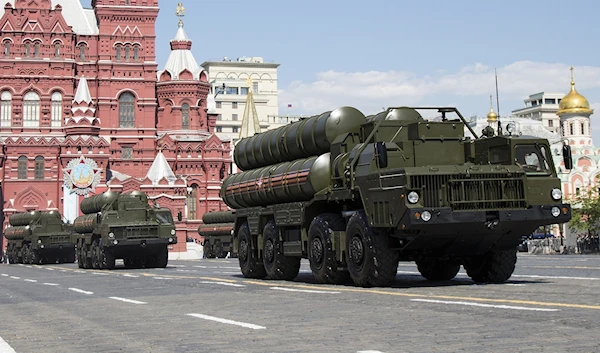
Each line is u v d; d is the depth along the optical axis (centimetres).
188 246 8975
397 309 1312
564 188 9875
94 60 9894
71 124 9306
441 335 990
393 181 1705
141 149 9862
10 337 1189
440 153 1852
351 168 1878
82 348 1038
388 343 948
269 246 2364
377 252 1777
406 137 1897
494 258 1867
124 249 4119
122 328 1244
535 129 13025
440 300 1424
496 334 975
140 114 9906
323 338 1018
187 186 9950
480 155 1839
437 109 1945
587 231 7181
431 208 1658
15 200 9225
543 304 1280
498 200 1708
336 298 1578
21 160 9319
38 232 6112
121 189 9362
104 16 9888
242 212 2564
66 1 10169
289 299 1620
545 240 6744
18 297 2097
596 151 11138
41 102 9538
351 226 1862
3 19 9531
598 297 1395
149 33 9981
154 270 3762
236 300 1658
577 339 912
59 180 9375
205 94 10406
